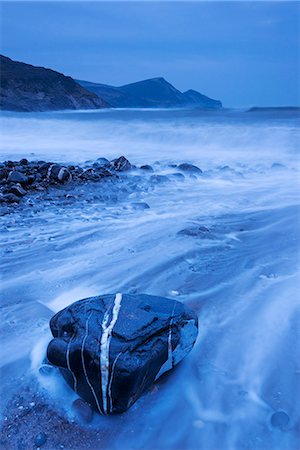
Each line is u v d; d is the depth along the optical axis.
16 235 4.93
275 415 2.16
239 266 4.09
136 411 2.23
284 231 5.24
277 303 3.34
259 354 2.71
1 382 2.42
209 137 16.09
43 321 3.07
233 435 2.10
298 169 10.42
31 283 3.67
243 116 24.28
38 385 2.39
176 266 4.07
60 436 2.06
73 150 14.36
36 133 20.27
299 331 2.95
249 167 10.78
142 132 17.98
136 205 6.50
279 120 20.12
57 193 7.12
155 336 2.33
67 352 2.23
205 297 3.46
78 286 3.63
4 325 3.01
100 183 8.08
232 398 2.33
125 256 4.31
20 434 2.06
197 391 2.38
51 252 4.40
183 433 2.11
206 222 5.64
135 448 2.03
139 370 2.12
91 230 5.18
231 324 3.05
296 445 2.03
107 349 2.16
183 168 10.00
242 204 6.79
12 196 6.39
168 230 5.21
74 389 2.27
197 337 2.87
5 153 13.05
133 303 2.53
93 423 2.15
